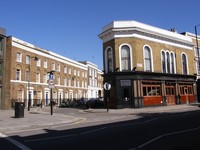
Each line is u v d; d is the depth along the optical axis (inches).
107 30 1187.3
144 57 1194.6
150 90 1176.2
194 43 1518.2
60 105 1715.1
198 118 600.4
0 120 666.2
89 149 302.0
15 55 1510.8
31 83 1660.9
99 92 2984.7
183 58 1440.7
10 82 1430.9
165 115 741.3
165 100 1227.2
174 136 364.8
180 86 1353.3
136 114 837.8
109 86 976.3
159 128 454.0
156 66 1242.6
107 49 1211.9
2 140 386.3
